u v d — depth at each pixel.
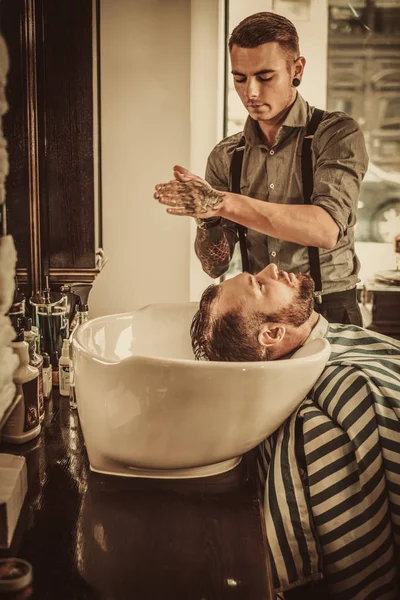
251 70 1.74
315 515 1.23
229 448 1.19
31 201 1.87
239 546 1.03
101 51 2.42
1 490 1.04
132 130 2.47
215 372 1.11
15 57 1.79
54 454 1.35
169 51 2.44
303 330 1.38
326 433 1.24
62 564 0.98
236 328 1.34
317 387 1.31
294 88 1.84
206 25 2.43
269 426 1.20
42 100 1.89
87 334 1.43
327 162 1.78
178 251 2.55
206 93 2.48
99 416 1.20
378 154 3.06
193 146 2.52
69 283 1.97
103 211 2.52
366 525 1.22
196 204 1.46
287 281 1.36
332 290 1.94
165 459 1.20
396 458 1.22
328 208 1.68
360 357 1.36
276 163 1.92
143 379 1.12
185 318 1.59
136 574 0.96
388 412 1.23
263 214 1.58
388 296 2.93
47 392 1.67
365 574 1.23
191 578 0.95
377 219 3.08
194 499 1.18
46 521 1.09
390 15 2.96
